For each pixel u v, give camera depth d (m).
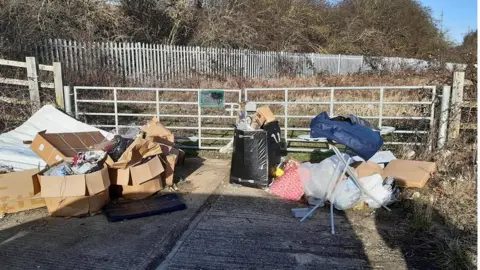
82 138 4.81
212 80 13.50
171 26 16.72
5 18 8.89
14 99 6.49
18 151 4.61
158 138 5.22
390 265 2.89
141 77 11.93
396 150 5.91
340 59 20.22
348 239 3.31
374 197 3.89
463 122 5.45
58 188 3.64
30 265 2.87
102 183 3.80
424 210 3.72
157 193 4.38
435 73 8.56
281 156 5.65
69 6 11.83
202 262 2.93
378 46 22.88
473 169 4.64
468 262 2.85
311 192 4.13
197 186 4.74
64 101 6.60
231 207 4.05
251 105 6.07
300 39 21.38
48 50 9.48
